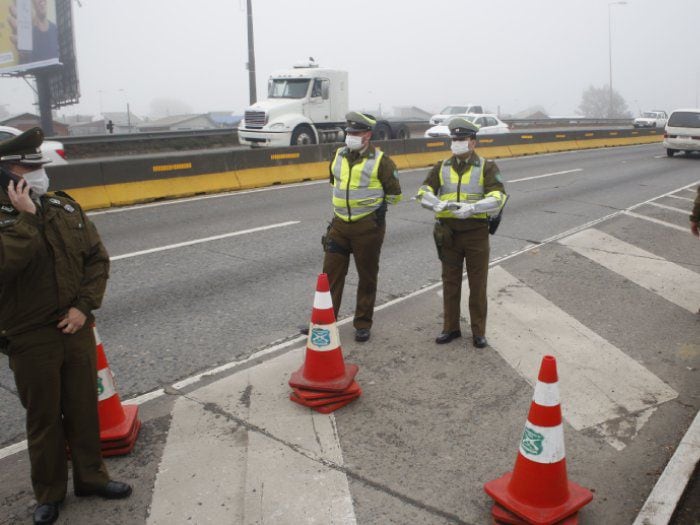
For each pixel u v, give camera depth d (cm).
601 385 461
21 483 349
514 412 420
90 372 321
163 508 326
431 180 516
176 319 583
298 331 558
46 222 294
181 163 1255
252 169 1395
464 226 504
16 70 4719
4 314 291
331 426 400
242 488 340
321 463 361
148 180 1199
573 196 1324
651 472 359
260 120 1970
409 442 384
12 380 470
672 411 427
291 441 384
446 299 531
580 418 415
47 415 309
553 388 301
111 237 899
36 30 4544
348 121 499
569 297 659
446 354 511
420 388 453
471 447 379
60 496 321
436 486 342
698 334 562
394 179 507
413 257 810
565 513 304
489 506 327
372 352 515
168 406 425
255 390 448
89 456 329
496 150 2214
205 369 481
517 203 1234
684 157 2256
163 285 682
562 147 2567
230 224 998
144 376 469
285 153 1471
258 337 544
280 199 1234
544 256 822
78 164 1093
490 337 547
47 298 294
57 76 4678
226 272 734
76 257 303
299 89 2038
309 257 806
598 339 546
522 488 308
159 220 1021
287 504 327
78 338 311
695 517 317
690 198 1310
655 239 930
